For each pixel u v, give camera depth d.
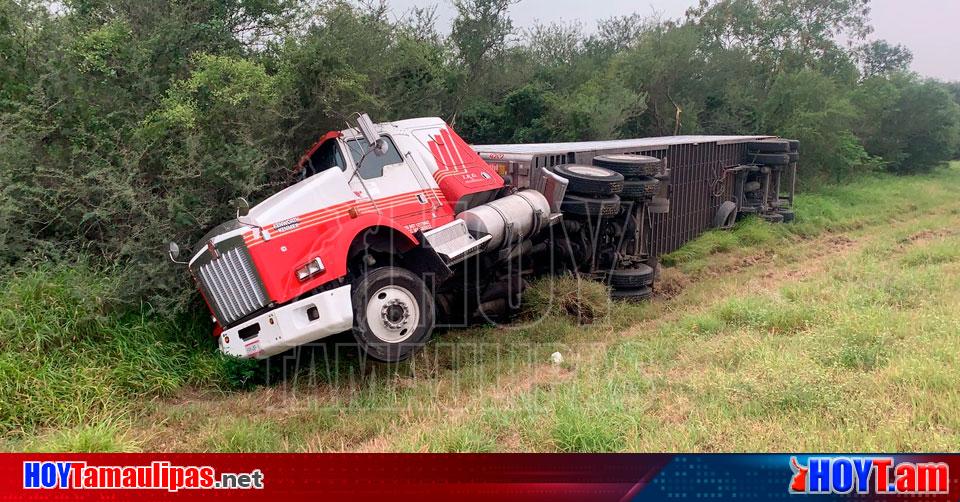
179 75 9.18
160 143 7.99
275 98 8.70
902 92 31.77
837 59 30.92
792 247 14.38
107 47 8.62
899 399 5.30
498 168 9.80
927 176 31.61
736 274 11.93
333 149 7.57
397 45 12.86
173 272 7.34
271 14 11.05
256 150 8.15
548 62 27.12
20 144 7.59
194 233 7.73
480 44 21.64
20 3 8.93
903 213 19.61
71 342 6.48
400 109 12.49
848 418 5.03
